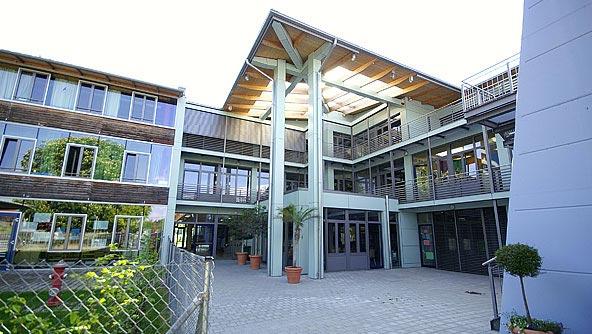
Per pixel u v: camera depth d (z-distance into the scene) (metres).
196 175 18.06
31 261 10.20
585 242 3.54
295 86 15.88
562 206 3.79
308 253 12.10
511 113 8.49
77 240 10.95
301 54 13.35
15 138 10.75
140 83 12.68
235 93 16.91
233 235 15.72
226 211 18.22
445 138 14.25
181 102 13.61
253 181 19.33
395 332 5.10
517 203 4.24
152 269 3.99
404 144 15.18
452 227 13.99
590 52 3.78
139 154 12.47
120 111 12.43
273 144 13.16
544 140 4.08
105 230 11.43
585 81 3.78
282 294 8.26
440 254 14.30
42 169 10.88
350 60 13.24
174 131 13.27
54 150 11.16
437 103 16.94
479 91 10.80
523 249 3.78
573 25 3.99
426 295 8.13
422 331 5.14
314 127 12.50
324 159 17.77
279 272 11.73
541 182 4.03
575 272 3.58
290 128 20.75
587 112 3.71
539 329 3.60
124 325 3.10
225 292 8.52
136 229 11.91
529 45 4.45
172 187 12.84
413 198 15.07
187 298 3.76
